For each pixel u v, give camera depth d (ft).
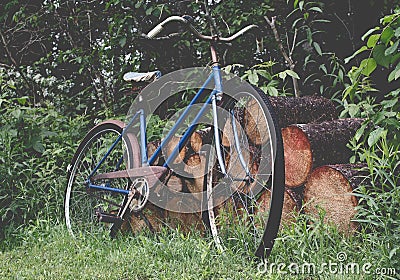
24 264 13.62
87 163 17.58
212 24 14.58
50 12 25.63
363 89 16.20
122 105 22.99
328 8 22.20
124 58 23.65
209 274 11.76
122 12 23.82
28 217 17.95
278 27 22.17
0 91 23.35
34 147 19.47
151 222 15.90
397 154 13.56
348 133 14.71
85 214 17.07
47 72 26.32
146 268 12.47
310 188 13.82
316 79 20.56
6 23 26.76
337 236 12.64
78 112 25.11
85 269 12.74
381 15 21.88
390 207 11.99
